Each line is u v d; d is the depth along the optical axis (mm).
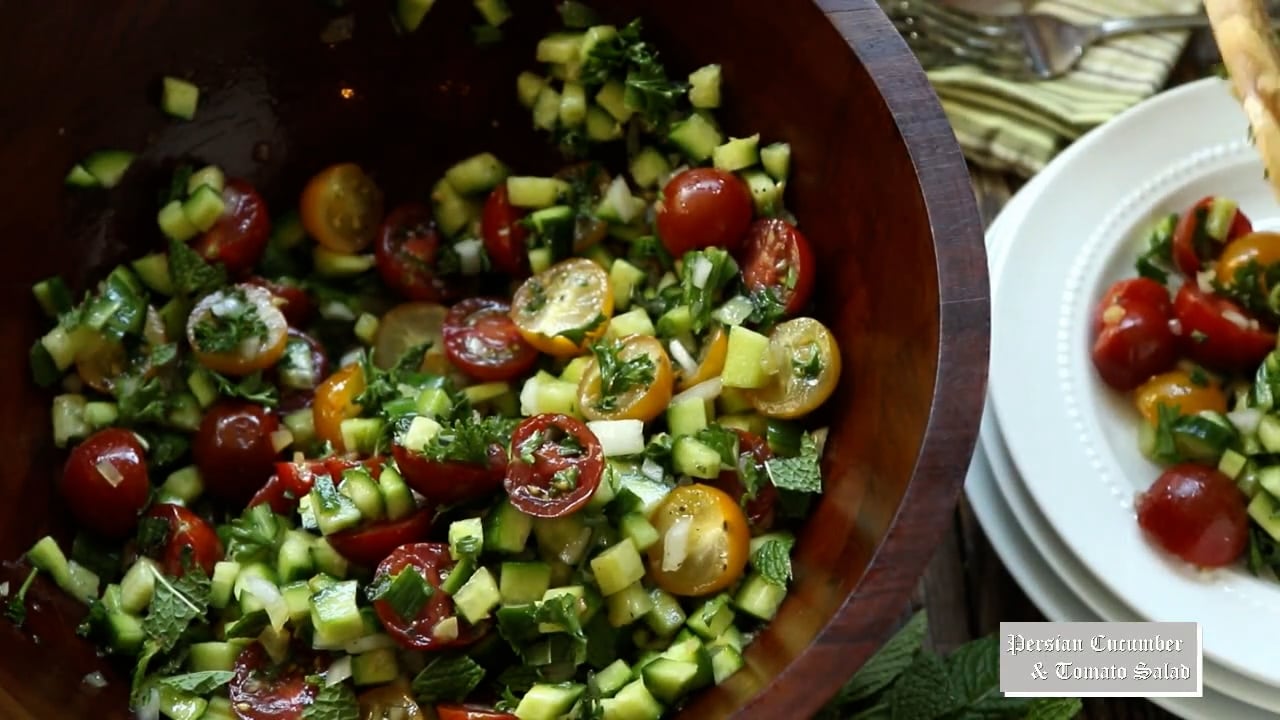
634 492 559
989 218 683
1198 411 616
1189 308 628
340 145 631
